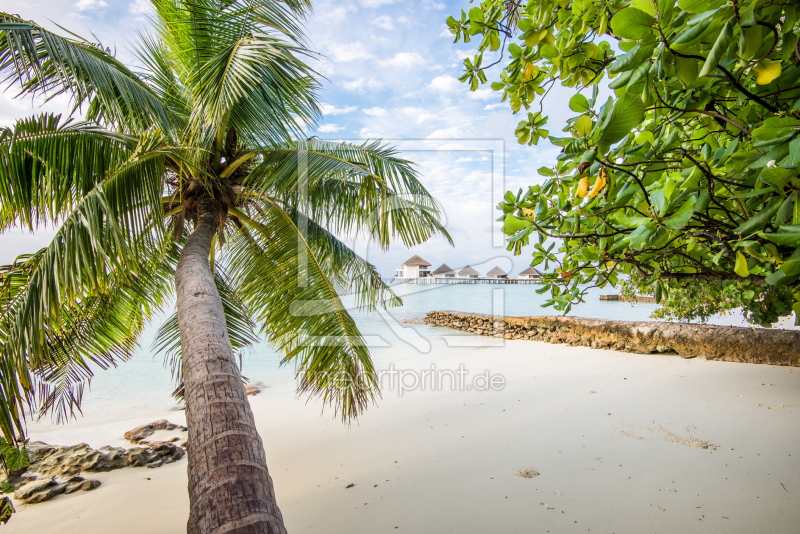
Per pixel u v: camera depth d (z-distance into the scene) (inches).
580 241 68.8
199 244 133.9
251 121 141.6
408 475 157.6
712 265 63.9
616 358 324.2
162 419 273.1
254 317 173.8
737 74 41.8
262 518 59.6
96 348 167.5
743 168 44.1
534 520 118.8
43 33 115.0
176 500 156.6
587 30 59.2
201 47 156.8
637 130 68.8
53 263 96.7
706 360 286.7
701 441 161.6
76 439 241.1
